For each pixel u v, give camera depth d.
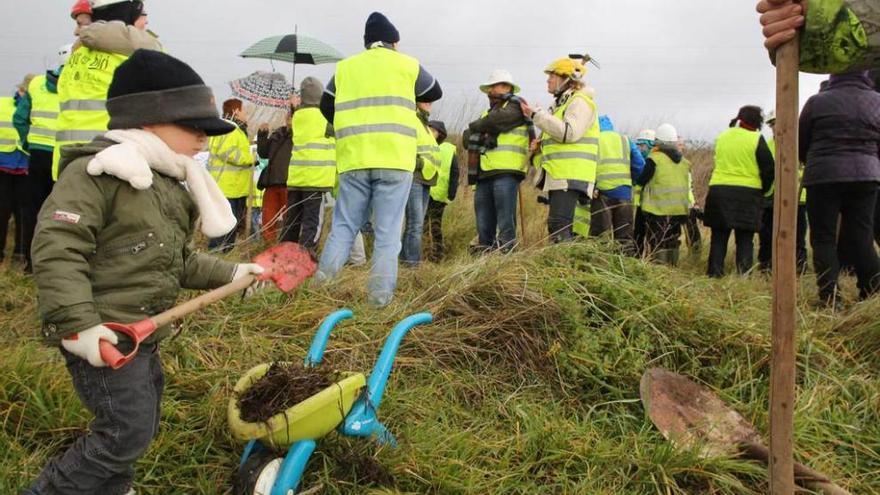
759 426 3.44
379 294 4.31
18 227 6.73
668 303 4.11
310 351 2.88
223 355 3.48
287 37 8.81
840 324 4.33
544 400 3.51
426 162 6.39
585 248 4.59
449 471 2.83
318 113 6.48
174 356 3.39
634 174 8.19
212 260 2.46
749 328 4.01
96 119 4.12
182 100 2.23
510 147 6.12
